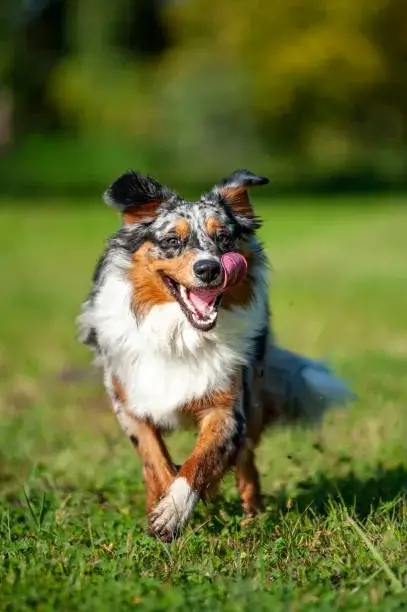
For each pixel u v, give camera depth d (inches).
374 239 1107.3
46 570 227.3
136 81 2094.0
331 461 346.0
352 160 2073.1
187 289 263.1
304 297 769.6
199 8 2069.4
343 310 707.4
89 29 2114.9
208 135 1966.0
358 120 2012.8
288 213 1386.6
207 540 253.1
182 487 256.7
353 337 609.0
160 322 268.2
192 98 1948.8
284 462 347.6
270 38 1989.4
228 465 267.0
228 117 1952.5
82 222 1333.7
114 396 282.7
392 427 385.7
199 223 269.1
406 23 1973.4
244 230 280.1
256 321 278.1
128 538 250.2
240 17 2015.3
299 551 241.4
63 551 244.7
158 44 2202.3
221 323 269.6
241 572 225.3
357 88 1948.8
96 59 2114.9
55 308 769.6
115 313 276.5
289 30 1995.6
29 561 235.6
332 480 312.7
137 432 278.1
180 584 218.2
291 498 293.7
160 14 2140.7
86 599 206.1
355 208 1428.4
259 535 259.9
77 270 986.7
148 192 278.1
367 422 391.2
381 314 688.4
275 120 1957.4
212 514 285.7
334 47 1932.8
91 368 528.4
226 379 268.8
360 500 289.0
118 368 278.1
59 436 406.6
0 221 1354.6
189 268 258.7
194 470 259.6
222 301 270.2
